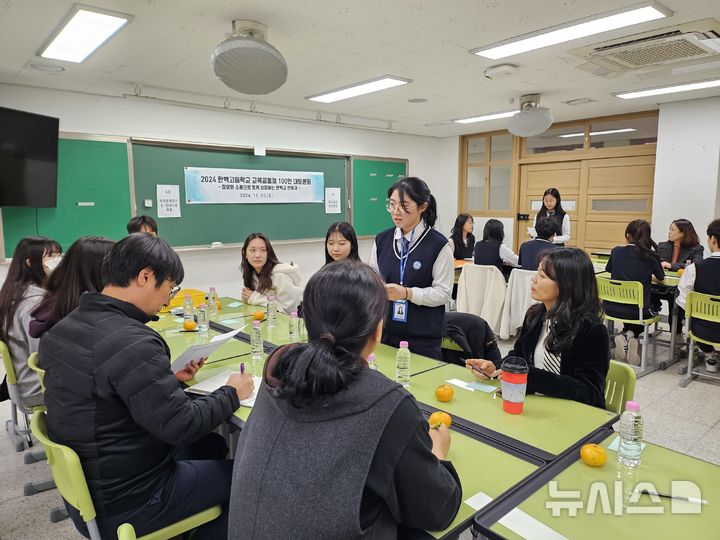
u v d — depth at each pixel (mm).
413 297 2100
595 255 5328
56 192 3955
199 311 2639
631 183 5742
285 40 3074
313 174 6016
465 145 7391
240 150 5348
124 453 1256
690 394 3379
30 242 2330
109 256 1339
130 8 2545
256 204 5539
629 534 929
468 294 4668
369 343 898
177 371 1755
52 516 2057
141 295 1342
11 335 2229
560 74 3885
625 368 1731
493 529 946
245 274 3430
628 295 3838
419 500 854
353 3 2525
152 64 3521
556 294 1689
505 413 1500
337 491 774
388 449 806
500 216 7066
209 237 5215
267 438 844
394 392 851
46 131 3777
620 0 2494
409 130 6750
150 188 4754
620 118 5754
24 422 2908
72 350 1235
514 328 4434
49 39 2945
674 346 4230
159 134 4793
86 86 4102
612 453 1248
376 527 834
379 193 6766
